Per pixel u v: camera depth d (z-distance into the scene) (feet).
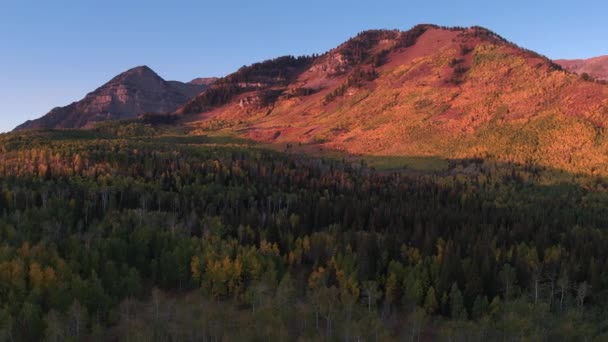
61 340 252.83
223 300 337.93
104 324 286.46
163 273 354.74
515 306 295.28
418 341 279.49
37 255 321.93
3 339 248.32
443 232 439.63
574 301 326.24
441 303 321.52
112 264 322.34
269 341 260.62
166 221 453.99
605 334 267.59
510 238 427.74
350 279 327.06
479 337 267.80
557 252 378.12
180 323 293.23
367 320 279.69
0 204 463.83
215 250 368.89
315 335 269.85
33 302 279.08
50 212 435.53
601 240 409.08
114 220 437.58
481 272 334.03
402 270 343.26
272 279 329.52
